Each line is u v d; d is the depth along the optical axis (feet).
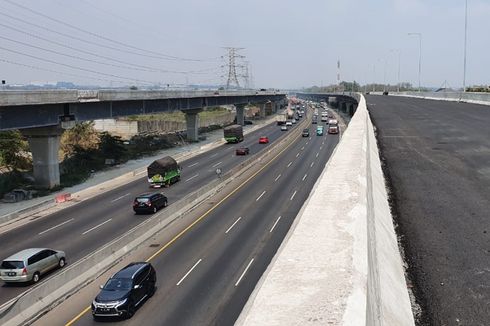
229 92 385.70
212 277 78.48
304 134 325.01
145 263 73.77
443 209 38.73
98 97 185.98
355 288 13.07
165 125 368.27
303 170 188.44
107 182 180.55
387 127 109.09
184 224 113.50
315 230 18.51
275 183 163.02
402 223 35.12
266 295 12.61
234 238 100.68
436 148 73.92
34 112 153.99
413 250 29.58
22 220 126.72
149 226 103.35
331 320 11.18
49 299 68.44
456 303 22.59
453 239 31.42
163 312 65.92
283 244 17.11
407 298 22.75
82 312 66.59
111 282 67.41
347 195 24.54
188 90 288.71
